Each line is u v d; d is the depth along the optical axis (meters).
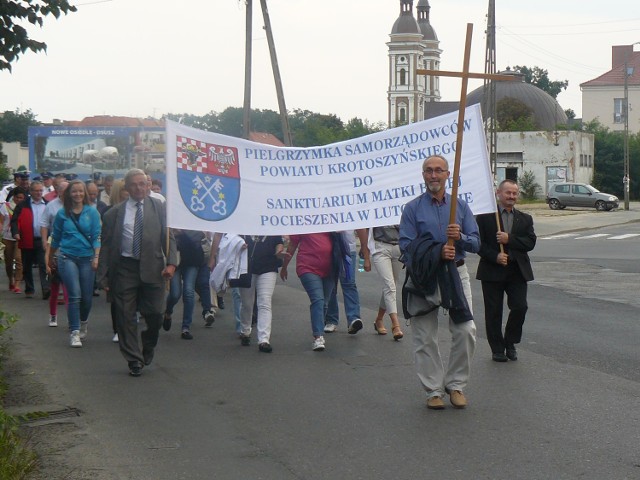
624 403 7.91
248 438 6.94
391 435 6.95
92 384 8.93
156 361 10.12
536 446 6.60
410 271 7.62
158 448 6.69
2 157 69.94
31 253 16.22
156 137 36.31
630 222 47.72
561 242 33.38
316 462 6.30
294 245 11.00
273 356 10.34
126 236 9.27
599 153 83.00
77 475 6.06
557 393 8.30
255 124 90.00
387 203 10.75
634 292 16.69
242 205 10.55
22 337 11.73
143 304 9.41
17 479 5.86
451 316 7.75
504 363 9.77
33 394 8.50
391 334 11.79
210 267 11.58
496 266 9.81
